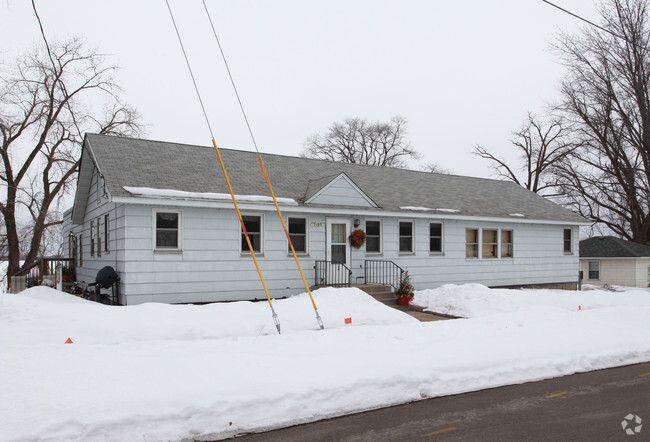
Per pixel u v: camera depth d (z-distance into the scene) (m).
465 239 19.81
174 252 13.68
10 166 27.58
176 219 13.89
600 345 9.77
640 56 30.98
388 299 16.05
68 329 9.00
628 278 27.84
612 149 33.47
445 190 21.58
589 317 12.00
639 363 9.24
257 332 9.95
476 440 5.27
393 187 19.98
